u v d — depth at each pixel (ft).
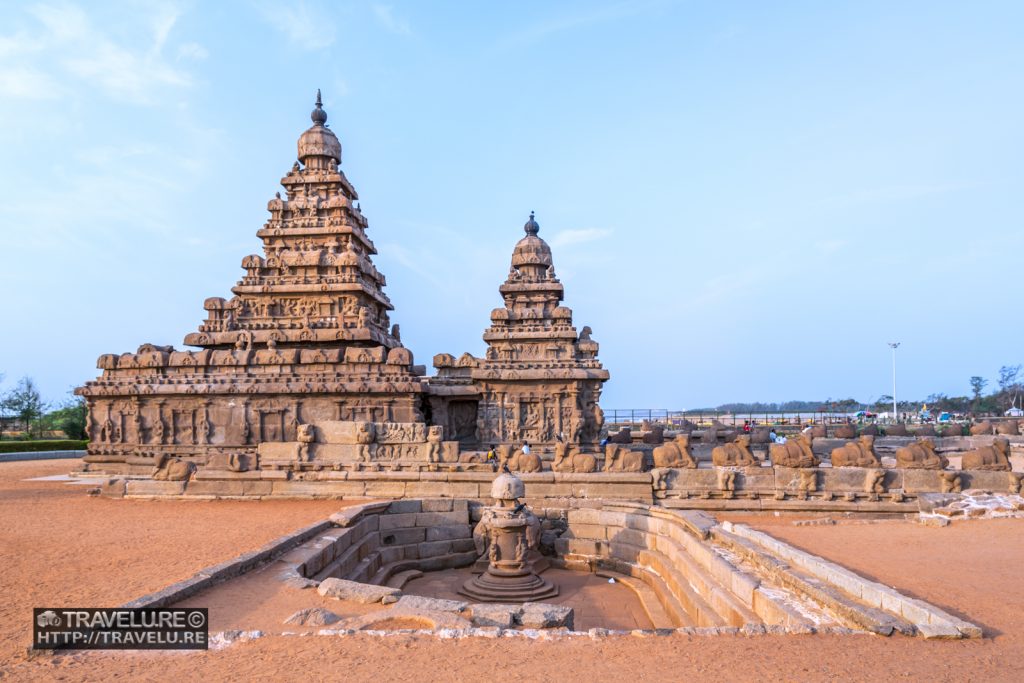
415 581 72.84
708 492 80.28
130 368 125.29
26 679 29.09
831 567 43.70
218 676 29.35
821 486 78.33
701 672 29.66
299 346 134.21
